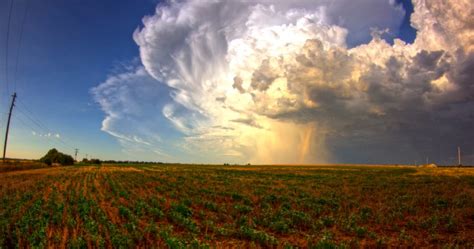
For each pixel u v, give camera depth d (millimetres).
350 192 36969
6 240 16531
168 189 39219
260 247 15742
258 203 29297
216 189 38938
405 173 78438
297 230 19516
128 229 18375
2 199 29953
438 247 15719
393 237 17828
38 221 19484
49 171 80312
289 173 75438
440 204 28469
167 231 17500
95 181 50812
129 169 95250
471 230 19547
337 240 17172
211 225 19547
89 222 18609
